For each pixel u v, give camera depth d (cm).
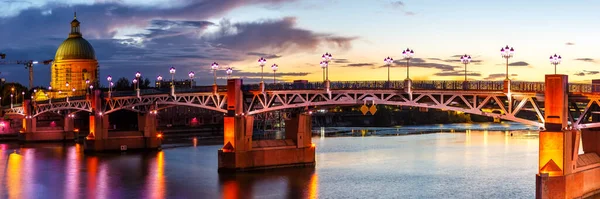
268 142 11938
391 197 9125
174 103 14200
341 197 9175
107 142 16262
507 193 9312
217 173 11631
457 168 12200
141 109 16975
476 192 9438
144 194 9675
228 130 11419
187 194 9594
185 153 15912
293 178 10894
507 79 8419
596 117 9012
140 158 14725
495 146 17125
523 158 13850
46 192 10000
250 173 11438
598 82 9206
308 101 11112
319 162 13250
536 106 8206
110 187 10375
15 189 10300
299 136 12188
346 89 10512
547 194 7725
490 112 8894
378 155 14838
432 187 9919
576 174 8025
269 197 9250
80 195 9700
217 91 12888
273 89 11362
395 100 10425
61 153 16350
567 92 7906
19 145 19462
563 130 7775
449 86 9281
